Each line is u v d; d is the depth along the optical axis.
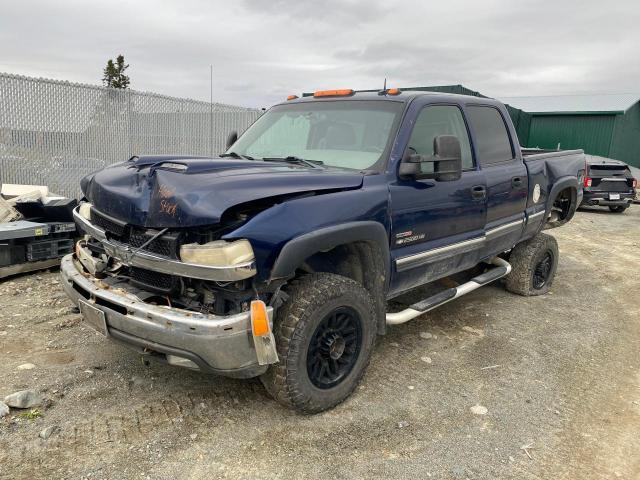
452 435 3.28
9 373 3.67
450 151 3.71
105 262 3.49
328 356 3.32
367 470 2.90
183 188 2.92
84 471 2.75
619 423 3.52
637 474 3.00
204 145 11.41
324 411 3.44
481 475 2.91
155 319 2.87
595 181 15.56
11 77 7.84
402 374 4.07
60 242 6.14
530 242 6.23
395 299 5.75
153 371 3.84
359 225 3.34
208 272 2.76
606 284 7.18
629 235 11.54
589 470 3.01
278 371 3.12
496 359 4.45
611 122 25.33
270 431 3.20
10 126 7.93
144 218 3.02
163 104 10.28
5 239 5.58
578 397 3.86
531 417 3.54
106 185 3.38
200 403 3.46
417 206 3.91
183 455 2.93
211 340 2.77
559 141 26.84
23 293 5.34
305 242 2.99
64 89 8.53
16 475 2.68
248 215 2.96
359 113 4.17
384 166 3.75
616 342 4.99
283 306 3.17
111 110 9.28
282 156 4.25
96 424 3.16
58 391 3.47
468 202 4.47
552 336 5.05
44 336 4.33
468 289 4.78
